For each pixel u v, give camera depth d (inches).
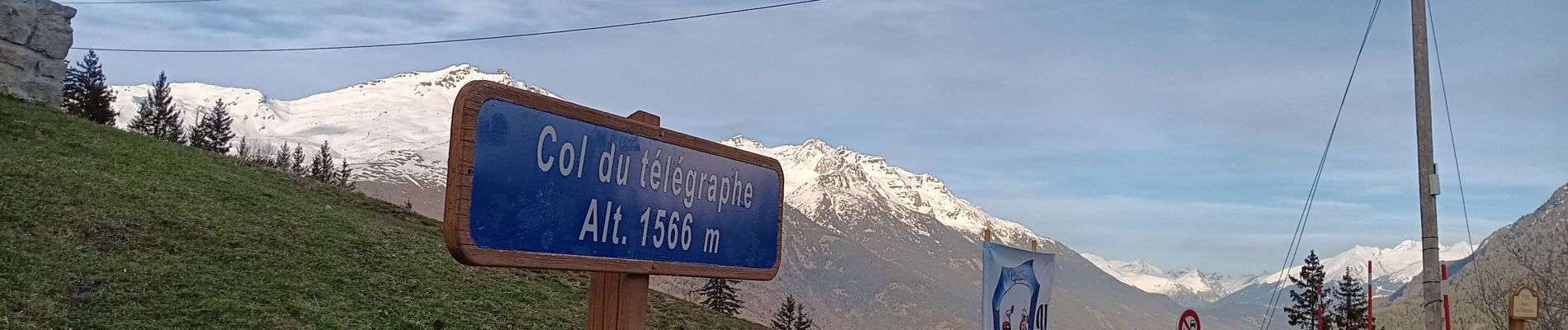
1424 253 698.8
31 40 1660.9
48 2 1706.4
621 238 202.8
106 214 954.1
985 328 489.7
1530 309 683.4
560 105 187.5
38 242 812.0
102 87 4143.7
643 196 210.2
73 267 758.5
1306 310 3326.8
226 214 1106.7
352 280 937.5
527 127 180.4
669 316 1159.0
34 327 609.6
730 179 241.4
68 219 906.1
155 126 4448.8
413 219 1571.1
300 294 840.3
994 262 500.4
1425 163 705.6
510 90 176.2
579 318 1019.3
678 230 221.5
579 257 190.9
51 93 1692.9
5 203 903.1
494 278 1122.7
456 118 167.3
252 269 889.5
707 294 3142.2
